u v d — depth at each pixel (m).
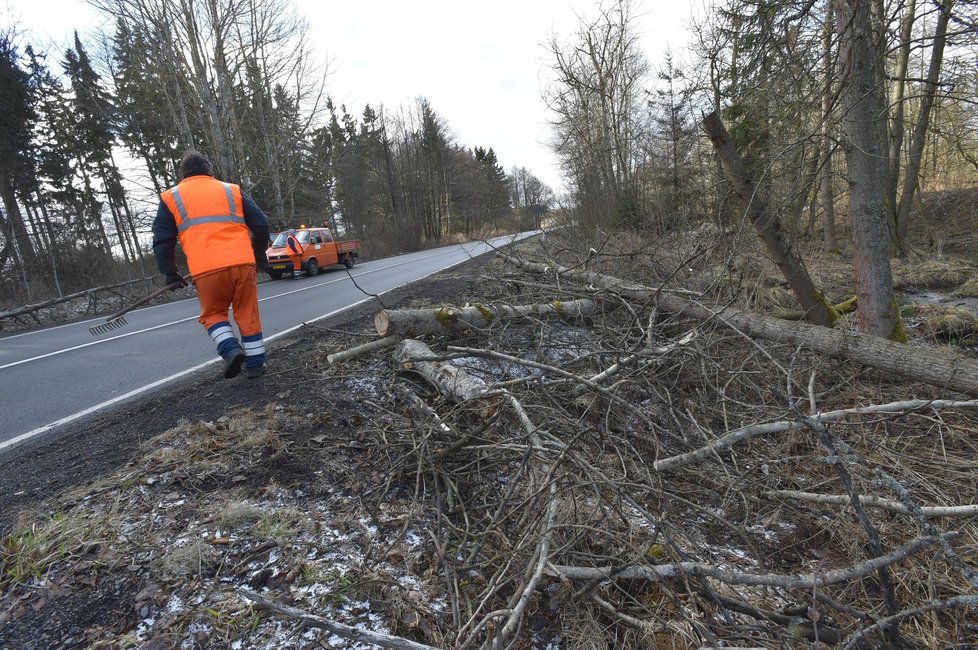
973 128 8.66
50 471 3.02
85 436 3.53
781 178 5.77
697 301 5.47
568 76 20.44
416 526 2.53
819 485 2.96
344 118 47.16
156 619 1.90
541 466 2.74
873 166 5.17
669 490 2.80
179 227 3.95
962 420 3.69
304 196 30.17
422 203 49.84
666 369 4.22
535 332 5.27
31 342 7.67
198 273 3.86
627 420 3.52
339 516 2.54
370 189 42.16
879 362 4.17
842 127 5.34
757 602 2.19
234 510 2.45
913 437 3.49
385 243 37.12
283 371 4.63
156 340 6.91
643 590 2.20
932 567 2.17
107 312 10.95
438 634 1.89
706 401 4.01
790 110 5.70
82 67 23.45
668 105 14.13
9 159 18.80
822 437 2.10
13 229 17.88
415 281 11.18
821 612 2.09
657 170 14.65
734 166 5.46
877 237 5.22
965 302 7.83
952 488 2.99
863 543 2.58
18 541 2.28
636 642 1.92
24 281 16.11
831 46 5.45
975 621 2.13
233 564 2.17
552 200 21.47
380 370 4.43
